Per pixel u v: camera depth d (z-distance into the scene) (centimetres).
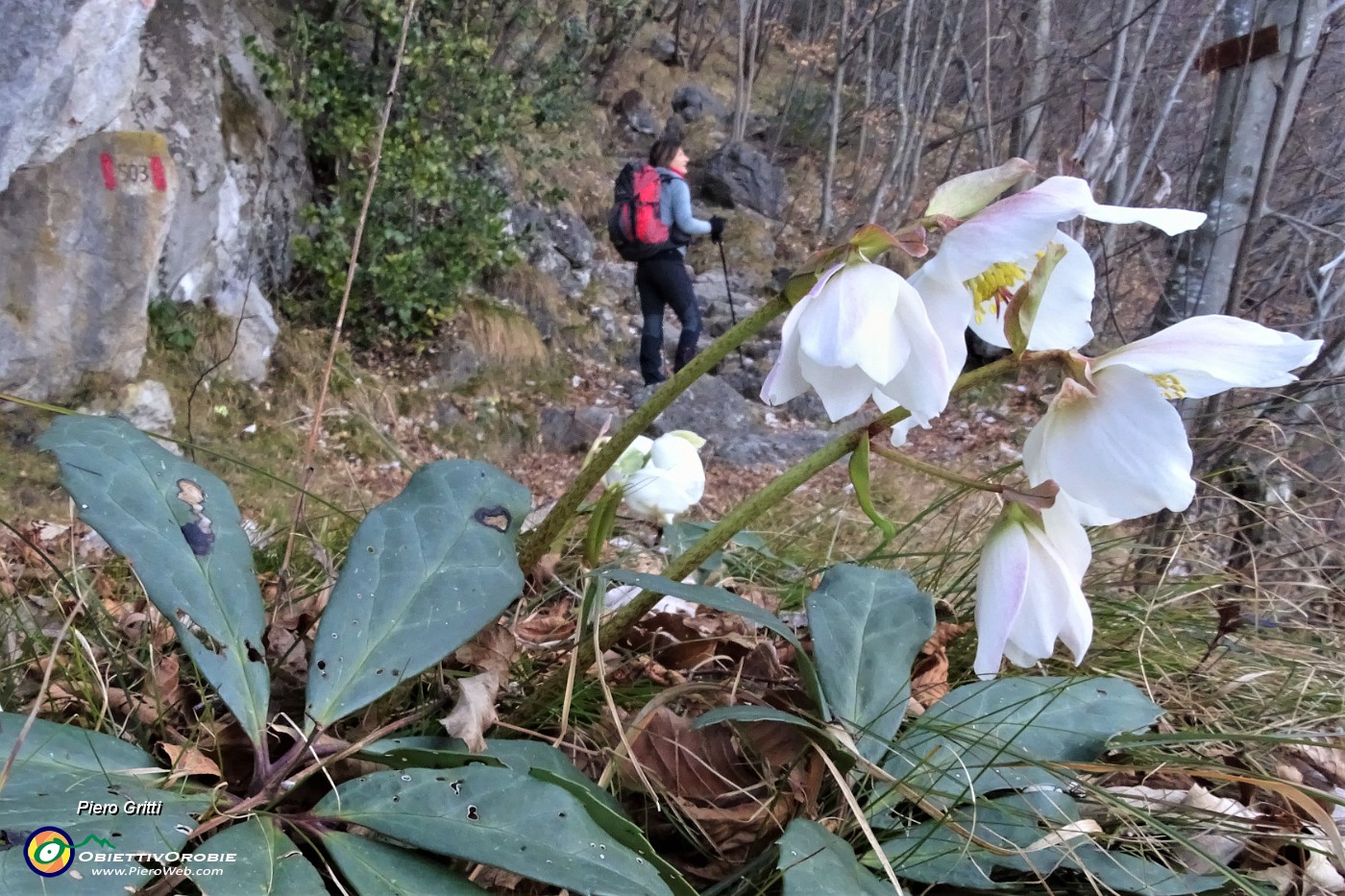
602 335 625
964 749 82
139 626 101
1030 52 588
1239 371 62
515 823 56
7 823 48
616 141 877
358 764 72
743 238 788
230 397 407
